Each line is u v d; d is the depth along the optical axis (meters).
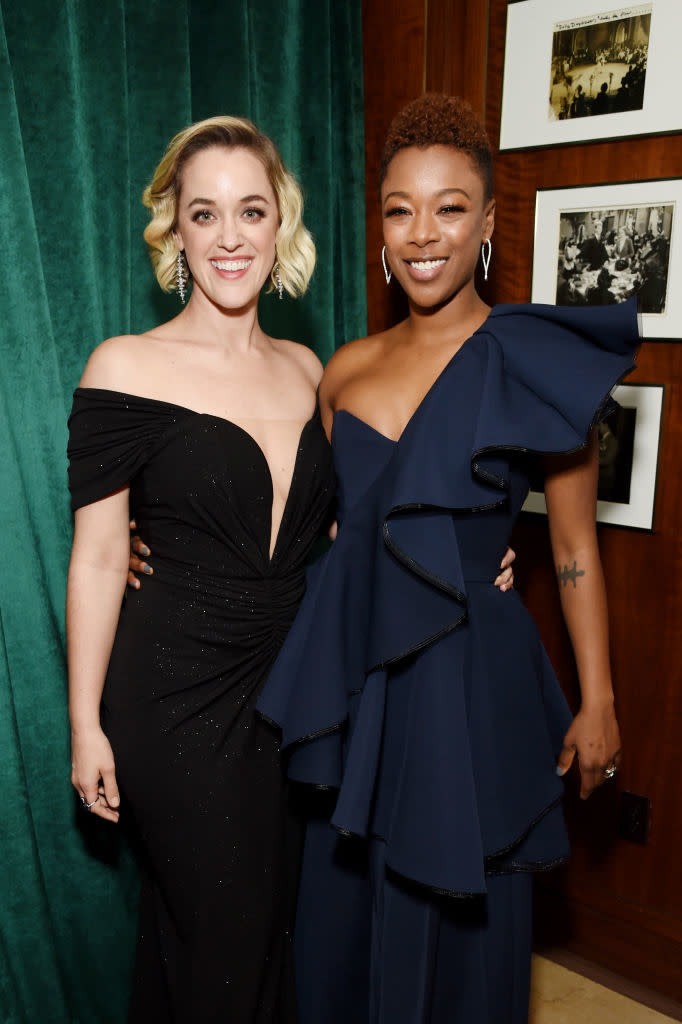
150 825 1.51
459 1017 1.50
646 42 1.83
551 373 1.33
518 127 2.07
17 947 1.75
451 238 1.39
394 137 1.43
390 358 1.54
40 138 1.67
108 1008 1.96
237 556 1.51
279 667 1.49
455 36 2.15
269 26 2.06
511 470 1.40
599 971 2.21
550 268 2.07
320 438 1.61
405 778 1.38
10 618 1.74
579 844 2.24
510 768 1.42
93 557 1.49
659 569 2.02
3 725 1.68
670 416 1.95
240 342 1.60
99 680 1.51
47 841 1.85
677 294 1.88
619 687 2.12
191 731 1.49
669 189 1.86
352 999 1.66
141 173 1.85
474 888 1.31
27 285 1.67
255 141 1.50
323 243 2.27
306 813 1.68
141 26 1.79
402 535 1.34
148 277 1.91
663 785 2.08
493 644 1.42
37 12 1.62
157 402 1.47
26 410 1.71
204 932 1.48
